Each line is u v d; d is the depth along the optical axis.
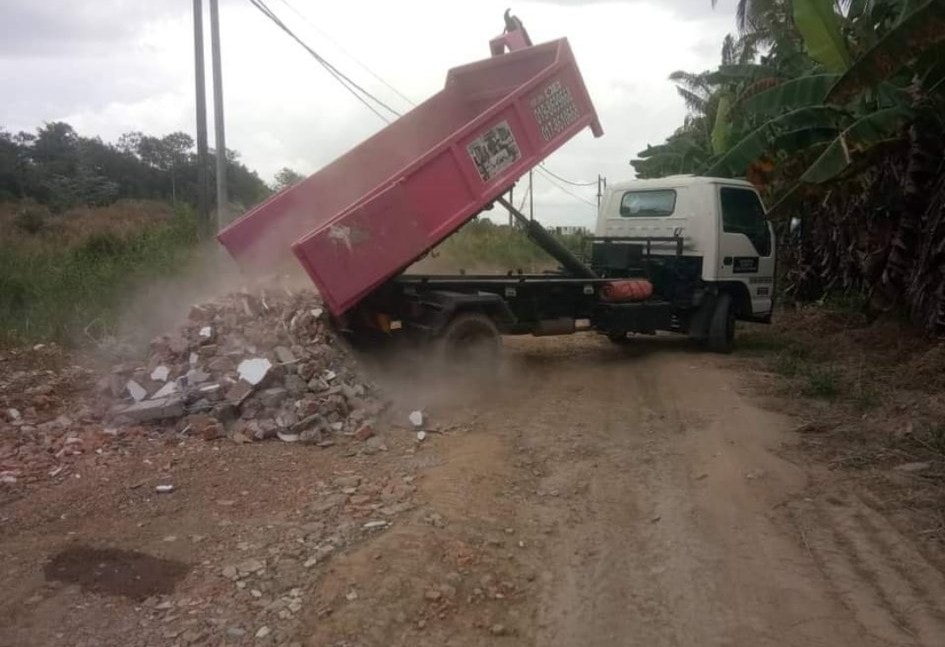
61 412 7.25
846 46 11.10
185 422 6.84
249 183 26.38
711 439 7.20
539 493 6.06
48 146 43.47
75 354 9.28
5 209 26.22
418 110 10.44
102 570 4.52
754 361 10.84
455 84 10.70
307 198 9.78
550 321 10.05
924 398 8.29
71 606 4.16
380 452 6.68
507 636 4.18
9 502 5.45
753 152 12.19
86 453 6.34
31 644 3.84
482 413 8.12
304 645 3.91
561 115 9.22
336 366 7.75
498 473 6.36
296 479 5.97
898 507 5.70
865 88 8.88
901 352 10.44
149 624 4.03
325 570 4.59
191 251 13.33
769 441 7.14
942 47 9.20
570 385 9.47
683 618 4.37
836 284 15.44
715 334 11.47
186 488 5.72
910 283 11.05
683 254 11.40
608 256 11.80
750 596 4.58
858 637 4.16
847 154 10.00
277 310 8.34
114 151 44.97
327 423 7.02
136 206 28.20
